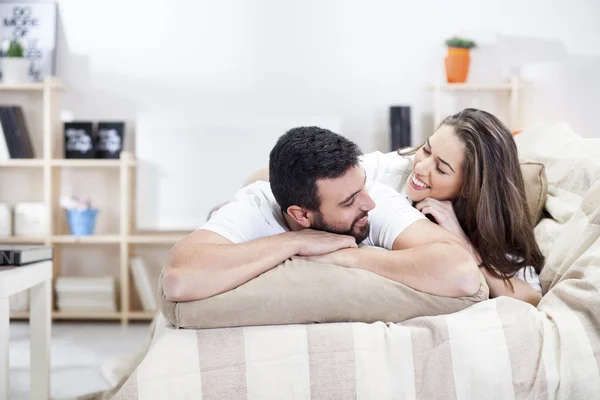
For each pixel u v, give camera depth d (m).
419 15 4.05
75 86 4.04
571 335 1.25
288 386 1.20
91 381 2.55
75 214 3.82
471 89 4.00
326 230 1.41
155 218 3.96
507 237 1.62
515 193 1.61
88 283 3.79
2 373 1.65
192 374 1.18
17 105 4.01
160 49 4.04
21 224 3.79
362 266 1.34
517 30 4.05
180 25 4.04
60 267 4.05
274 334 1.23
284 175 1.35
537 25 4.04
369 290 1.28
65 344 3.24
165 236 3.95
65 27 4.03
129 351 3.08
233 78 4.06
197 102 4.06
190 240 1.35
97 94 4.04
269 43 4.05
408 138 3.81
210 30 4.04
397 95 4.06
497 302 1.31
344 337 1.23
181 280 1.24
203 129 3.98
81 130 3.90
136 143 3.96
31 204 3.80
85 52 4.04
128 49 4.04
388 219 1.46
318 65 4.06
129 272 4.01
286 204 1.38
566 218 1.75
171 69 4.05
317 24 4.05
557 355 1.24
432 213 1.62
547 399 1.21
